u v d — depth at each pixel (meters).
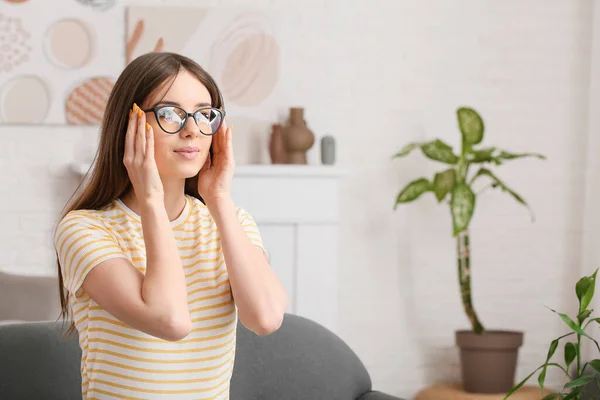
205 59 4.59
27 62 4.46
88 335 1.58
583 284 2.34
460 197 4.24
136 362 1.55
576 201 4.92
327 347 2.30
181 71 1.62
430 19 4.78
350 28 4.73
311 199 4.44
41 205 4.51
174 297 1.49
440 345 4.84
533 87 4.85
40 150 4.51
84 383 1.60
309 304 4.46
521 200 4.40
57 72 4.48
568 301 4.92
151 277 1.50
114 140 1.62
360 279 4.77
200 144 1.61
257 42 4.63
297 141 4.44
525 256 4.90
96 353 1.57
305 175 4.41
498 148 4.84
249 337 2.23
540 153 4.88
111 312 1.50
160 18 4.54
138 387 1.55
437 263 4.83
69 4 4.48
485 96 4.82
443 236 4.83
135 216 1.63
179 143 1.58
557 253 4.91
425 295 4.82
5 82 4.45
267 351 2.23
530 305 4.91
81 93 4.50
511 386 4.34
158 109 1.57
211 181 1.69
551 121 4.88
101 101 4.52
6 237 4.48
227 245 1.63
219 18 4.59
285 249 4.44
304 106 4.70
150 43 4.53
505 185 4.83
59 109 4.49
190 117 1.59
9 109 4.45
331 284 4.48
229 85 4.61
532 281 4.91
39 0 4.46
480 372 4.32
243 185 4.38
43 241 4.51
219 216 1.65
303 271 4.45
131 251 1.60
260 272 1.65
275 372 2.22
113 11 4.52
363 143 4.75
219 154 1.69
